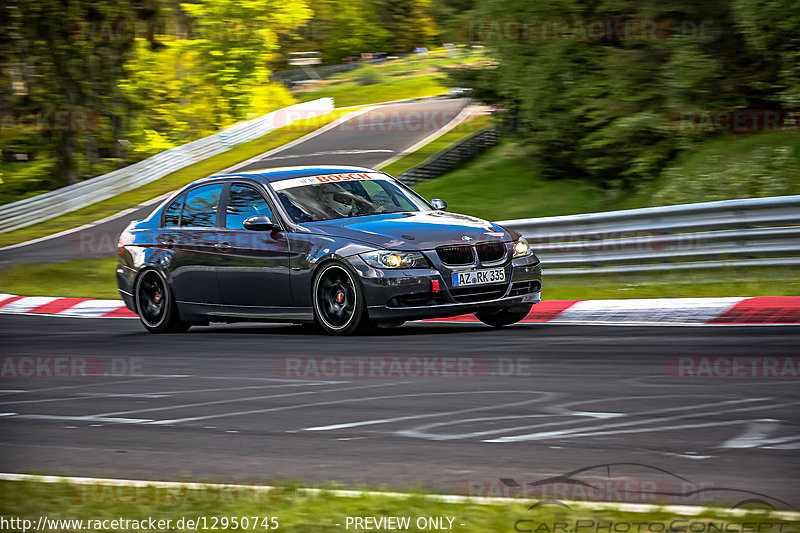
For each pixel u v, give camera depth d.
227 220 25.22
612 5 48.69
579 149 57.09
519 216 55.34
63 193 75.69
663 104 49.84
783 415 12.95
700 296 27.88
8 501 9.45
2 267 52.81
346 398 15.59
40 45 91.44
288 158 95.44
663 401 14.15
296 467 11.34
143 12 97.69
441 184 68.25
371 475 10.81
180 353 21.77
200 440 13.06
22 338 26.44
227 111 118.94
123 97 100.69
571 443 11.95
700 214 30.44
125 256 27.34
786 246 29.33
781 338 19.47
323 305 22.86
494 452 11.67
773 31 42.53
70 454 12.52
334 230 23.16
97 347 23.66
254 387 17.03
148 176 87.75
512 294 22.92
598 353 18.73
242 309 24.52
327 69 172.00
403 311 21.81
